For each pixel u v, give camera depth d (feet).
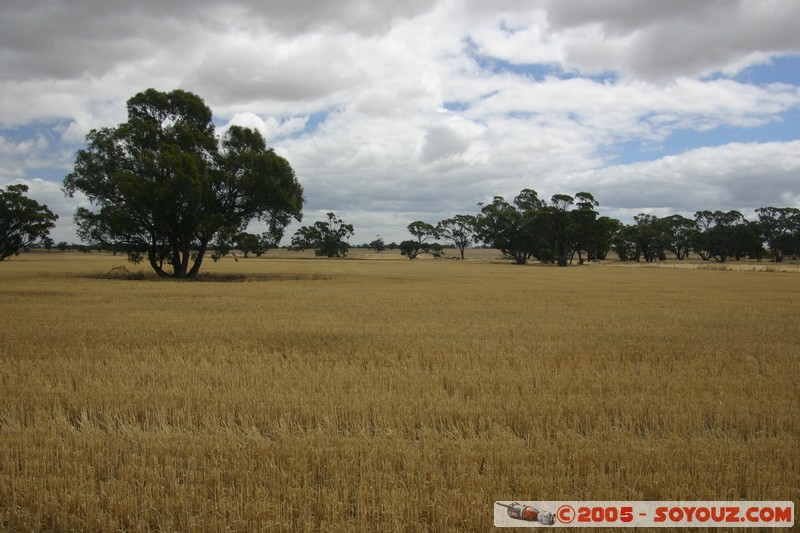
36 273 181.57
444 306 89.04
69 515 18.15
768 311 83.05
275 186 158.30
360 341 52.16
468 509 18.19
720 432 26.14
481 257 634.43
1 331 55.93
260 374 36.65
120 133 149.48
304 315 74.69
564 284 157.89
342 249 529.86
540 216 370.12
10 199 295.28
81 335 53.78
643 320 71.15
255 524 17.46
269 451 22.63
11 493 19.62
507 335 56.75
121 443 23.73
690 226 541.34
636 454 22.27
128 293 107.34
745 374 38.14
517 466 21.29
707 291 128.77
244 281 161.68
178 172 141.69
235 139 164.96
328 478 20.93
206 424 26.48
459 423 26.84
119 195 150.10
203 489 19.58
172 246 163.84
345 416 27.66
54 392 31.42
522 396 31.19
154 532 17.71
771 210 509.76
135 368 38.58
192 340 52.16
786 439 24.44
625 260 492.13
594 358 43.88
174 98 161.99
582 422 27.55
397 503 18.33
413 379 35.45
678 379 36.01
